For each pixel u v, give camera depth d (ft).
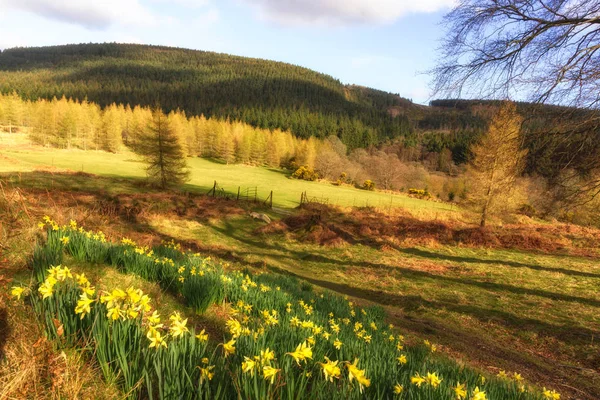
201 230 61.16
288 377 6.17
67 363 6.00
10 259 11.66
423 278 44.47
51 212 20.48
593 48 20.79
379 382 7.67
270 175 244.83
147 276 15.48
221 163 310.24
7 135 298.56
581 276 46.34
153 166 107.45
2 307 7.77
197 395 5.53
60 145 284.41
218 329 12.25
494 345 25.59
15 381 5.29
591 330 27.94
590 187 22.36
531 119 23.20
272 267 45.06
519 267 51.19
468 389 9.03
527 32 22.84
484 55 24.18
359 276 44.88
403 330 25.21
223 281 16.06
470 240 67.26
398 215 92.73
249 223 72.43
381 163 278.67
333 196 158.30
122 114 390.63
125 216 55.98
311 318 14.46
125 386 5.98
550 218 100.89
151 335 6.32
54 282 7.32
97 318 6.62
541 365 22.81
